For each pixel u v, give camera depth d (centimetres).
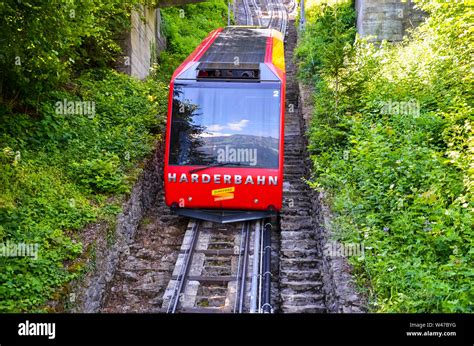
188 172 1148
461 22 1250
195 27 2917
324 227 1027
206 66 1180
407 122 1159
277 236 1234
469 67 1245
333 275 852
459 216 780
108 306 945
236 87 1165
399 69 1513
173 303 924
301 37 2798
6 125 1114
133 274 1035
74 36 1118
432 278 709
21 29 969
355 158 1123
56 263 823
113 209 1061
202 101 1166
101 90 1523
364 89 1435
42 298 743
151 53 2173
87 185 1108
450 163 1004
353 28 2167
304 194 1418
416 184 953
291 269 1065
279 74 1186
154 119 1511
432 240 790
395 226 864
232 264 1066
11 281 744
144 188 1320
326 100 1521
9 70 1073
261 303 935
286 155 1725
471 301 665
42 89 1217
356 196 1033
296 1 3959
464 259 719
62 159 1141
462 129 1038
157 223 1269
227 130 1155
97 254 929
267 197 1147
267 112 1157
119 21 1673
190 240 1151
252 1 4538
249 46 1416
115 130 1345
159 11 2430
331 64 1467
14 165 995
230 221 1173
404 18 2031
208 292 982
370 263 822
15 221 866
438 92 1261
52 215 943
